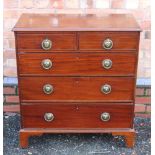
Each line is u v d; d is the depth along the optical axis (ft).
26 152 8.19
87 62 7.63
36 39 7.47
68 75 7.72
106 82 7.78
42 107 7.95
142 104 9.33
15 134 8.75
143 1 8.82
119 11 8.90
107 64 7.61
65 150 8.27
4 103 9.36
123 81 7.78
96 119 8.04
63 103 7.92
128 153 8.20
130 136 8.16
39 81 7.77
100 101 7.90
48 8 8.87
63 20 7.97
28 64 7.64
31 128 8.12
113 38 7.47
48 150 8.26
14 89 9.25
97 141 8.57
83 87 7.81
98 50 7.55
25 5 8.84
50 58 7.60
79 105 7.94
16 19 8.94
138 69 9.28
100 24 7.66
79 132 8.08
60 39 7.47
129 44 7.52
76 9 8.88
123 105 7.94
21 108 7.97
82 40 7.48
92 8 8.87
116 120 8.05
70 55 7.58
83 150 8.28
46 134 8.77
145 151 8.26
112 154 8.16
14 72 9.30
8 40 9.06
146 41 9.07
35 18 8.12
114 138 8.68
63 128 8.10
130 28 7.41
